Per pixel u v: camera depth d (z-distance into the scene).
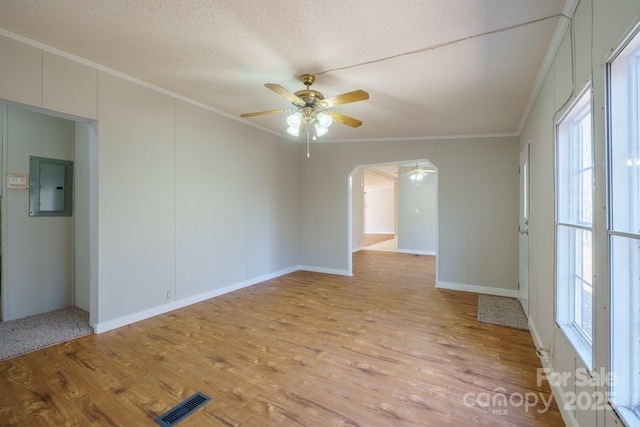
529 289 3.23
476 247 4.67
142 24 2.17
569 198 2.01
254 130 4.90
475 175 4.70
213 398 1.99
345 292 4.52
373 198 15.77
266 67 2.78
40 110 2.61
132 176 3.22
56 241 3.73
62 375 2.25
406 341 2.86
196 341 2.84
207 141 4.07
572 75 1.77
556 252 2.04
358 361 2.48
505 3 1.83
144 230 3.35
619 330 1.23
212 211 4.17
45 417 1.80
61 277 3.77
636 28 1.04
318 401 1.96
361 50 2.43
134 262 3.27
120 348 2.68
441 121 4.14
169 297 3.63
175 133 3.64
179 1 1.90
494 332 3.07
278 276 5.50
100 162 2.96
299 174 6.06
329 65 2.69
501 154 4.56
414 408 1.90
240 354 2.59
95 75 2.88
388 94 3.27
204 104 3.94
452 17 1.98
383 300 4.14
